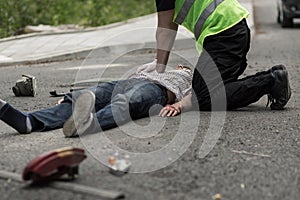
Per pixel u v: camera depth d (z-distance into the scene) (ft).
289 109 22.68
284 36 64.03
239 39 21.36
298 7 73.77
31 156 15.96
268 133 18.67
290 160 15.79
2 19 53.52
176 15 21.27
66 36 50.83
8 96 26.40
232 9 21.54
